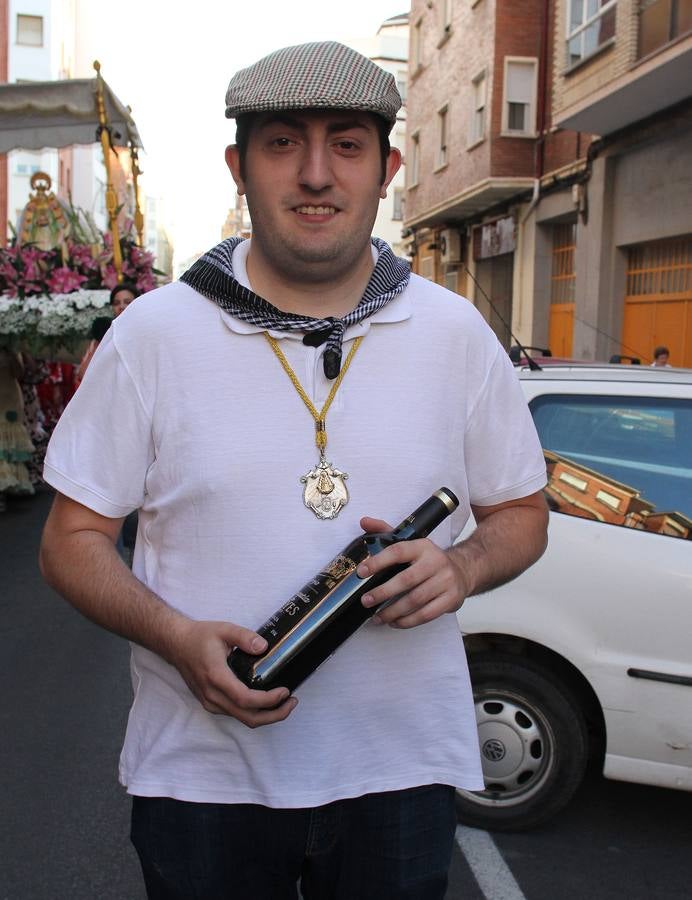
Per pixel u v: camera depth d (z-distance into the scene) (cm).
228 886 153
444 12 2086
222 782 150
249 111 146
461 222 2191
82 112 945
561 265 1709
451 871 299
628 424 324
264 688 134
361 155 149
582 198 1504
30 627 562
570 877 297
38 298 814
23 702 440
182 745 151
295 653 135
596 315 1444
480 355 161
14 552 754
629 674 301
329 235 148
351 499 147
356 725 151
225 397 146
